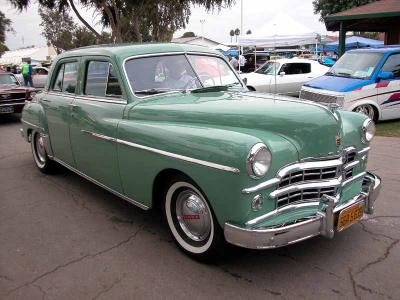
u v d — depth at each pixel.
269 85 13.05
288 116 3.10
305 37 16.38
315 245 3.67
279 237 2.83
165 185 3.61
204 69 4.49
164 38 18.59
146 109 3.77
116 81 4.07
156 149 3.43
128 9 16.14
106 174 4.28
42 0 16.08
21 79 20.14
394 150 7.09
